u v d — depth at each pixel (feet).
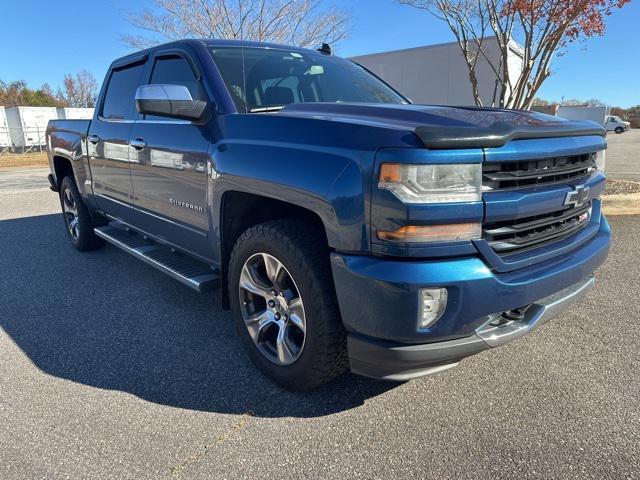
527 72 25.36
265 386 8.91
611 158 54.90
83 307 12.75
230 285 9.39
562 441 7.29
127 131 12.66
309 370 7.96
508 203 6.80
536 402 8.30
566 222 8.42
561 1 22.86
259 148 8.28
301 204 7.47
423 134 6.31
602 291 13.24
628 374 9.12
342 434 7.55
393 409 8.18
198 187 9.90
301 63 11.87
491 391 8.65
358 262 6.77
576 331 10.92
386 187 6.43
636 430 7.52
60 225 23.30
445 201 6.39
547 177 7.59
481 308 6.70
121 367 9.66
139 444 7.35
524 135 7.08
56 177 18.43
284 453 7.14
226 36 41.86
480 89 48.11
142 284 14.47
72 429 7.72
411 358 6.75
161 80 11.91
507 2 25.34
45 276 15.33
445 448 7.18
